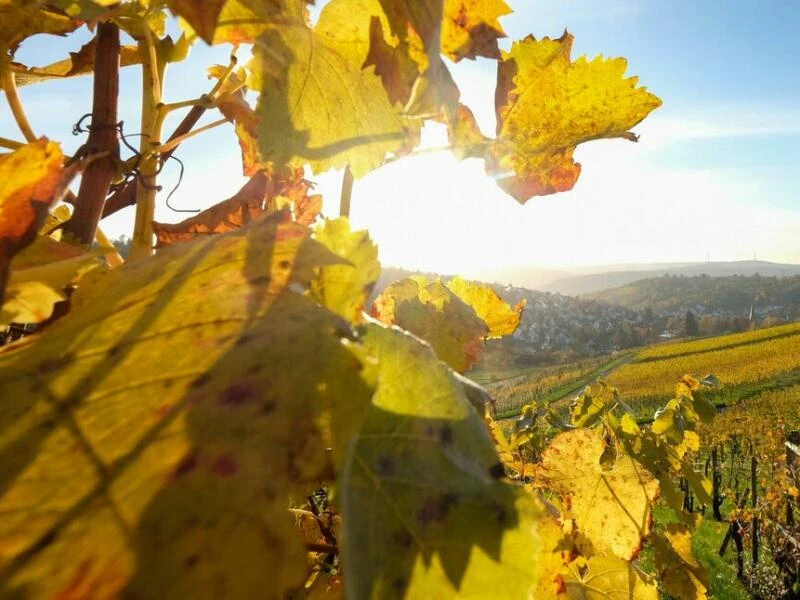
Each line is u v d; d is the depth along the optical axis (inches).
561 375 2410.2
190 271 25.3
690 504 711.1
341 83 38.4
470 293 69.0
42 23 41.1
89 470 16.1
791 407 1272.1
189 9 26.2
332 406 23.2
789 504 474.9
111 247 36.8
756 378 1748.3
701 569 133.2
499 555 23.4
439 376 26.8
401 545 22.5
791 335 2503.7
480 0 43.2
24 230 27.8
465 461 25.4
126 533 14.6
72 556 14.2
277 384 18.1
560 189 53.6
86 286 28.7
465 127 45.7
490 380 2571.4
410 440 24.8
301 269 24.5
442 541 23.1
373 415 24.8
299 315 21.2
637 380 2070.6
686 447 205.8
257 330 20.4
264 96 35.6
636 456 157.4
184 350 20.2
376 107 39.6
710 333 5034.5
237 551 14.3
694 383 210.2
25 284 29.2
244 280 23.5
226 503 15.1
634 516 84.7
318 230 31.2
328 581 42.2
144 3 40.4
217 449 16.3
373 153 38.9
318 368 18.6
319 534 46.1
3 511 15.1
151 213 43.8
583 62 50.7
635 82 50.9
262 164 35.7
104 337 21.8
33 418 18.1
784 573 450.9
